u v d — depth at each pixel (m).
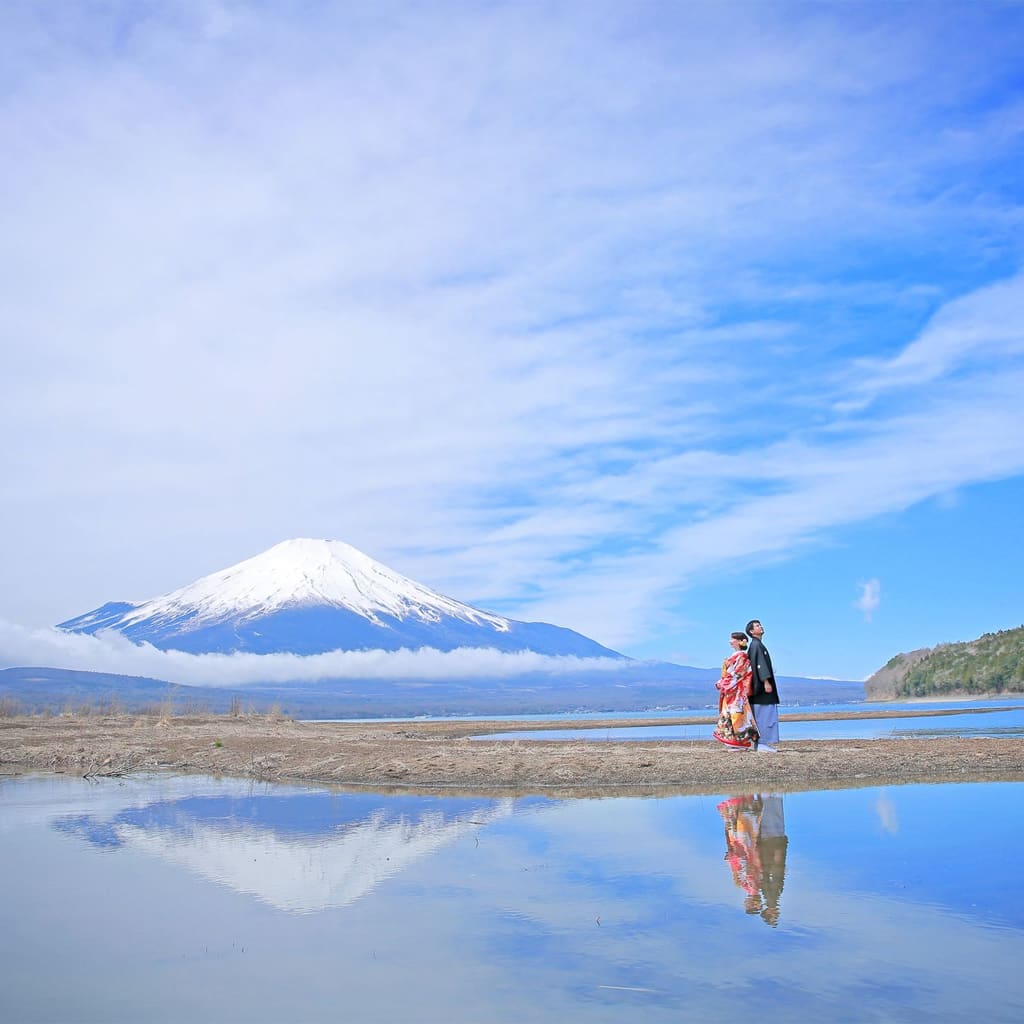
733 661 19.67
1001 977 6.35
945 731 32.94
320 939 7.53
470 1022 5.74
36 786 20.12
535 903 8.45
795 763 17.61
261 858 10.80
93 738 32.50
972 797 14.23
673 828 11.92
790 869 9.48
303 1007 6.07
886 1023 5.60
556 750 21.88
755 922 7.68
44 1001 6.24
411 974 6.62
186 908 8.57
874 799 14.13
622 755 19.55
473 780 17.53
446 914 8.16
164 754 25.97
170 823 13.66
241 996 6.27
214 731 38.81
